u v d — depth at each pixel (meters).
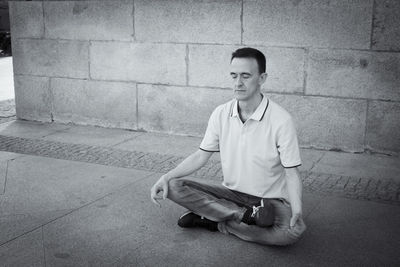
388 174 4.59
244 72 2.84
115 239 3.26
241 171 3.08
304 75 5.28
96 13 6.14
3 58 14.62
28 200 3.96
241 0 5.38
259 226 2.98
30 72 6.74
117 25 6.07
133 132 6.23
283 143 2.89
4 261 2.96
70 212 3.72
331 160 5.03
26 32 6.62
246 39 5.45
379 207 3.81
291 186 2.87
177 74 5.89
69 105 6.61
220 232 3.36
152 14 5.84
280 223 2.98
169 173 3.17
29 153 5.30
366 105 5.12
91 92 6.43
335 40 5.09
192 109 5.92
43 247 3.14
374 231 3.38
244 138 3.00
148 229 3.42
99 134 6.14
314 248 3.13
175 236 3.30
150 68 6.02
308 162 4.96
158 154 5.27
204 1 5.55
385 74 4.98
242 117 3.03
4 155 5.22
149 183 4.37
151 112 6.15
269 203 2.91
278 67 5.36
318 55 5.18
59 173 4.64
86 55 6.34
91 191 4.17
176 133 6.08
